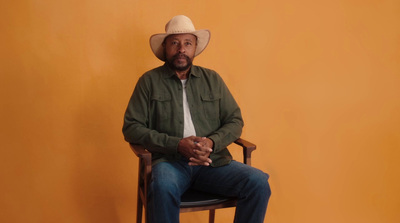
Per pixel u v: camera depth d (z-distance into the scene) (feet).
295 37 7.72
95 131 7.07
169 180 5.08
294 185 7.91
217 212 7.73
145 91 5.98
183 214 7.55
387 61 8.18
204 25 7.29
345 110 8.05
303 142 7.91
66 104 6.90
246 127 7.61
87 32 6.86
